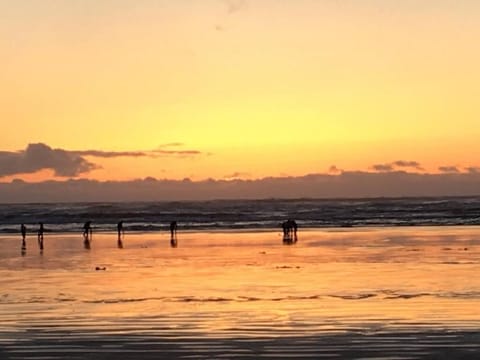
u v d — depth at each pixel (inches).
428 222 3361.2
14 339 619.8
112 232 2891.2
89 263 1438.2
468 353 548.1
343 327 657.0
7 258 1603.1
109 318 724.7
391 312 738.8
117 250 1828.2
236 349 571.5
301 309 767.1
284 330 645.9
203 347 579.8
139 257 1574.8
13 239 2501.2
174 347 581.3
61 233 2898.6
